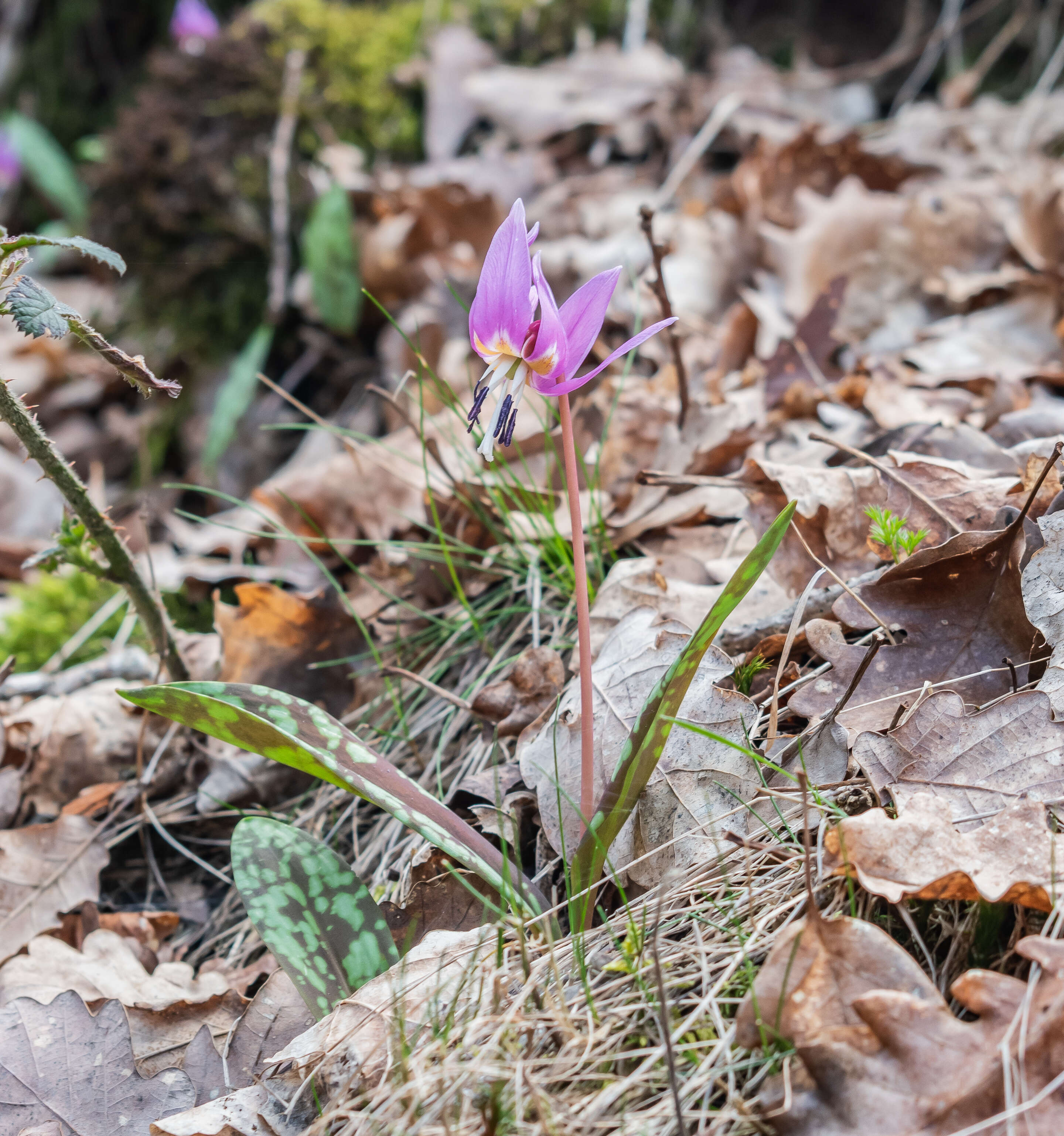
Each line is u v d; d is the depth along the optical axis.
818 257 0.53
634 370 0.50
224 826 0.37
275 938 0.25
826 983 0.20
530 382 0.22
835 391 0.43
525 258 0.20
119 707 0.39
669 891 0.25
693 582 0.35
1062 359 0.45
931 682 0.27
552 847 0.28
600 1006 0.23
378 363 0.64
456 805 0.32
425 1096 0.21
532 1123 0.20
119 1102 0.24
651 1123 0.20
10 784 0.36
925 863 0.22
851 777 0.25
